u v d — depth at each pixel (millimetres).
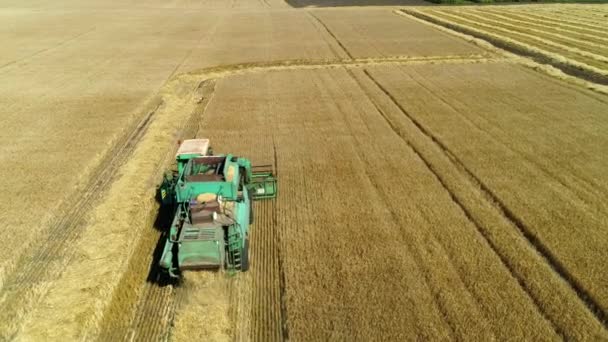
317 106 24422
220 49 39375
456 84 27391
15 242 13672
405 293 10914
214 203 11578
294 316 10344
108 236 13859
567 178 16125
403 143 19594
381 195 15438
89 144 20578
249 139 20406
